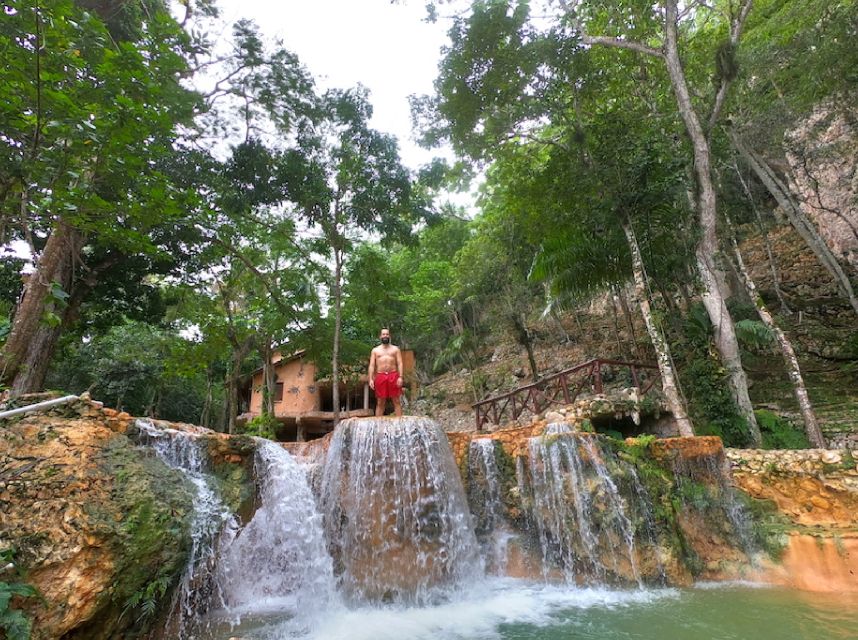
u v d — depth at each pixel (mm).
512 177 16047
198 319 19578
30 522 4602
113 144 6152
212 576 6719
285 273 18875
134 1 10922
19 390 9961
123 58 6207
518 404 19391
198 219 12016
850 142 14062
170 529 5500
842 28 11789
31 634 4051
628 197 11062
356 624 6418
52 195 6066
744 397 10820
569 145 13570
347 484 8156
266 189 14508
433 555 7789
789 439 10406
